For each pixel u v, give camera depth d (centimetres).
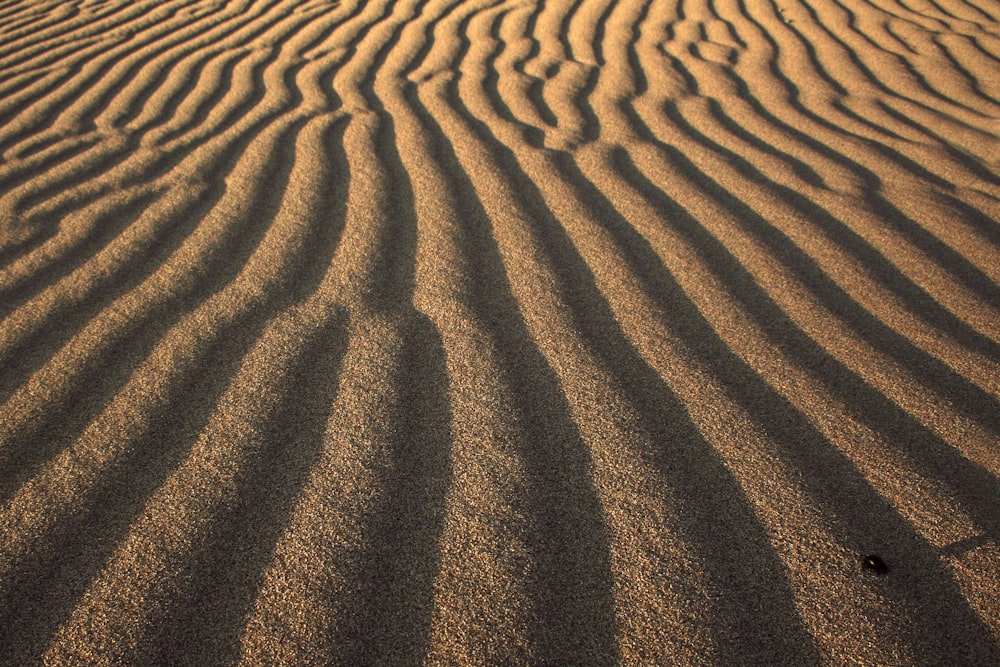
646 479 132
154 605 110
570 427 145
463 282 192
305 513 125
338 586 112
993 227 224
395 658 103
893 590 113
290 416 146
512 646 104
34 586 113
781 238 217
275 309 181
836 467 136
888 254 209
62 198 244
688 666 102
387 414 147
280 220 224
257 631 106
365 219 224
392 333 171
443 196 240
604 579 114
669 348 168
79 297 187
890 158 276
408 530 122
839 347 170
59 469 134
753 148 284
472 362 162
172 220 226
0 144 297
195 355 164
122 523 123
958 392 156
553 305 183
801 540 121
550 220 226
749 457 138
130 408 149
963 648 105
